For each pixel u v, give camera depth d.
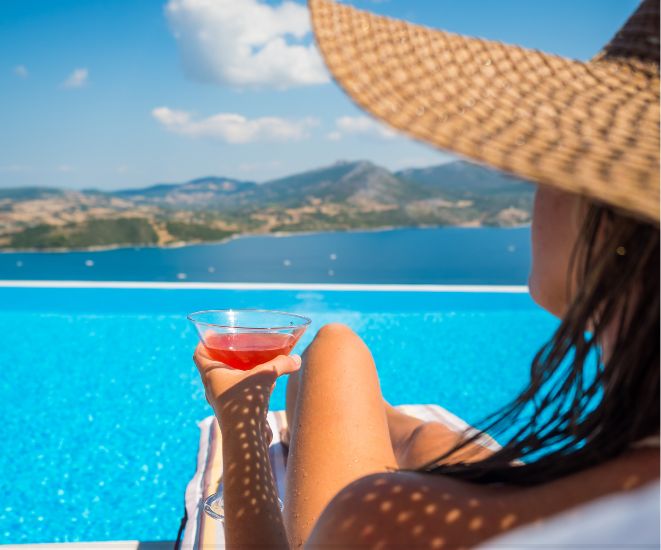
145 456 3.41
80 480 3.15
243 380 1.22
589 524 0.45
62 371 4.60
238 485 1.13
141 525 2.80
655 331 0.58
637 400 0.60
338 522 0.63
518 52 0.77
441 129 0.60
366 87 0.68
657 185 0.54
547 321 6.07
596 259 0.60
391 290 6.95
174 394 4.26
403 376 4.74
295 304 6.37
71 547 1.97
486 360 5.10
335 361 1.38
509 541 0.46
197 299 6.44
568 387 0.67
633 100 0.69
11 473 3.19
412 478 0.66
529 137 0.61
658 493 0.47
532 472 0.65
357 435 1.29
